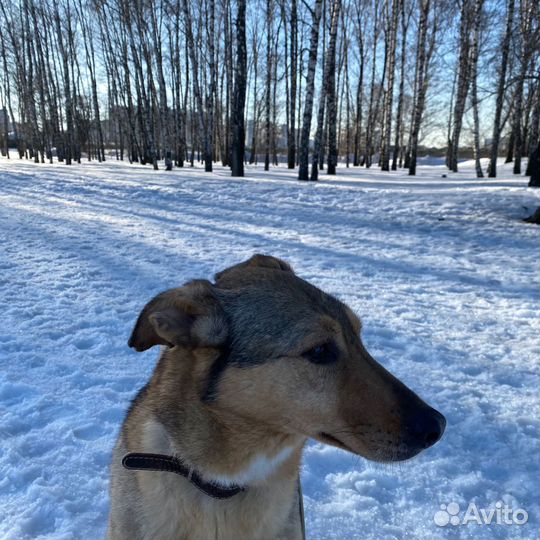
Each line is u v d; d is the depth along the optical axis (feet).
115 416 2.34
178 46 20.43
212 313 1.28
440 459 2.07
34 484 1.87
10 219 7.64
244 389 1.24
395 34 18.28
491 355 3.05
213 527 1.29
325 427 1.29
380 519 1.77
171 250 5.65
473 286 4.55
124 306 3.78
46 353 2.97
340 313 1.39
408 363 2.92
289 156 19.80
